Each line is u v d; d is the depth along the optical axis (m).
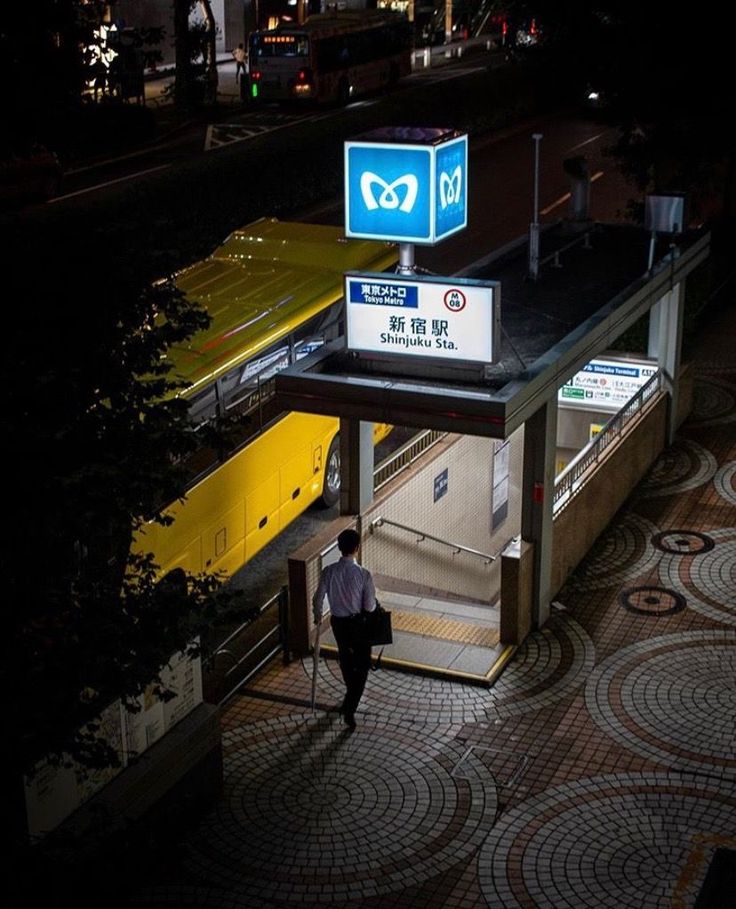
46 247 7.36
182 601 7.83
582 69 20.88
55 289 7.21
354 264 17.02
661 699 12.18
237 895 9.66
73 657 7.14
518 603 12.91
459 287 11.87
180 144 39.47
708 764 11.16
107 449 7.20
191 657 8.91
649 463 17.28
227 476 14.02
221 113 45.16
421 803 10.73
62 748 7.19
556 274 15.95
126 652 7.50
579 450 18.00
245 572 15.47
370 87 48.09
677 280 16.31
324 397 12.27
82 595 7.54
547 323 14.02
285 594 12.88
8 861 6.81
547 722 11.87
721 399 19.66
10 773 7.00
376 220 13.08
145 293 7.62
